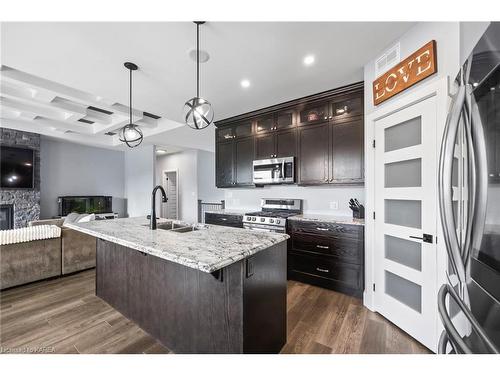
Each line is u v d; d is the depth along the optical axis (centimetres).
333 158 304
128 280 214
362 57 231
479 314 80
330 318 218
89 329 199
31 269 288
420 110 181
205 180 815
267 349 159
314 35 199
